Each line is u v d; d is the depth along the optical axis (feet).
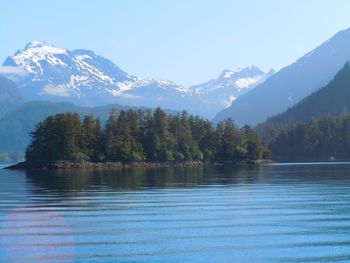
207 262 160.35
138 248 175.63
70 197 320.91
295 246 177.27
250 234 195.21
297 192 341.62
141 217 234.17
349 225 211.41
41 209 261.85
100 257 165.27
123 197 319.27
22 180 512.22
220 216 236.02
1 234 196.75
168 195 329.93
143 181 477.77
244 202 287.07
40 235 194.70
